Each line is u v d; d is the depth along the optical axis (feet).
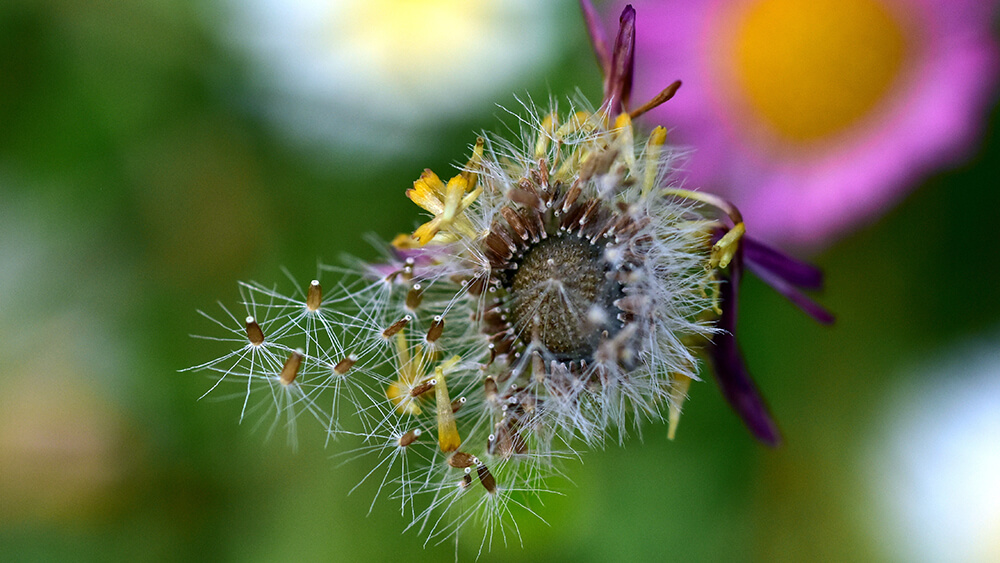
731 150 0.90
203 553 0.91
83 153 0.94
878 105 0.87
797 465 0.89
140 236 0.94
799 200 0.88
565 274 0.72
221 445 0.92
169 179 0.94
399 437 0.74
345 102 0.92
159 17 0.93
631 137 0.73
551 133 0.74
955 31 0.85
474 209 0.73
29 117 0.94
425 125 0.92
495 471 0.74
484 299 0.73
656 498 0.88
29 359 0.92
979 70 0.85
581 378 0.72
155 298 0.93
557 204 0.73
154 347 0.93
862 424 0.89
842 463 0.89
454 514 0.86
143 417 0.92
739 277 0.73
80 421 0.91
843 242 0.90
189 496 0.91
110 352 0.93
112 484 0.91
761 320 0.90
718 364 0.74
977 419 0.88
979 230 0.89
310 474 0.90
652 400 0.73
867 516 0.89
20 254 0.94
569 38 0.91
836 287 0.90
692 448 0.89
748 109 0.89
